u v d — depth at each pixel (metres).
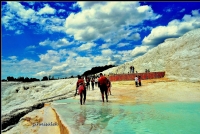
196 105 12.44
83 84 14.55
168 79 28.55
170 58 30.67
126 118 8.66
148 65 48.78
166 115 9.25
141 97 17.41
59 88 65.25
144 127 7.09
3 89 89.81
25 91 84.75
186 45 30.36
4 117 15.02
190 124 7.45
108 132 6.45
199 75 25.23
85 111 10.80
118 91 23.27
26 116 12.29
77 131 6.50
